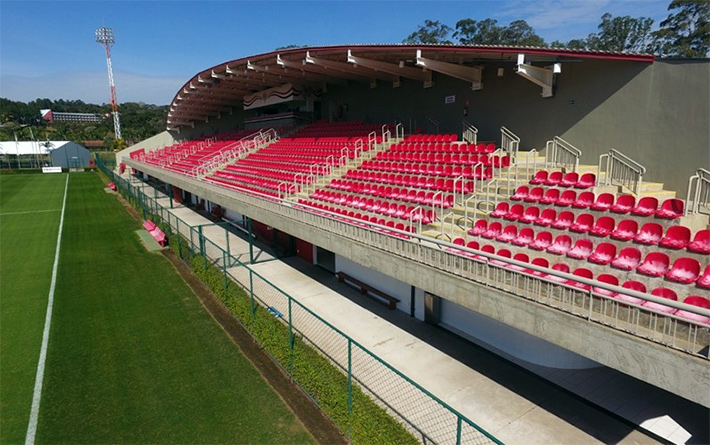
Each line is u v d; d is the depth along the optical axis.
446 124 16.34
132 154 47.69
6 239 18.66
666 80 9.49
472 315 9.41
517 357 8.53
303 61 16.41
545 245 8.17
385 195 12.77
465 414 6.80
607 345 5.21
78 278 13.57
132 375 8.11
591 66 11.05
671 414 6.73
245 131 33.53
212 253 16.19
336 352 8.78
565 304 5.77
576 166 10.05
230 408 7.10
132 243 17.97
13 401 7.33
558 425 6.52
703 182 8.91
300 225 11.80
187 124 47.19
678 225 7.04
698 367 4.40
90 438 6.42
